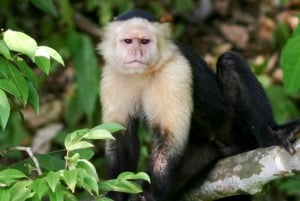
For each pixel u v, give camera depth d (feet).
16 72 25.68
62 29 58.08
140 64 34.58
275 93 55.52
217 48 62.75
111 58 35.86
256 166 31.19
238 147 37.37
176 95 34.58
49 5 41.96
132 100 36.22
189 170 34.94
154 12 61.62
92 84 52.11
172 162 34.09
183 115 34.47
